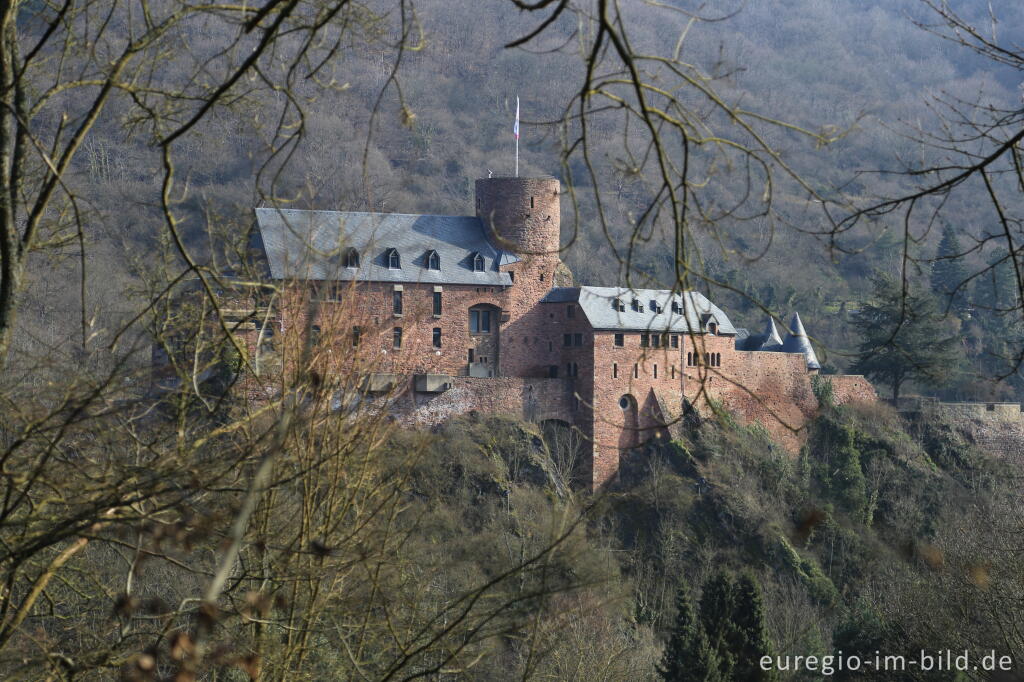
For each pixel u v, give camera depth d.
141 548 10.62
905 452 88.19
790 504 81.06
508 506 66.94
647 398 85.56
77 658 11.45
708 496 79.12
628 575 64.38
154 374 11.78
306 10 11.43
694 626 47.47
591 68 6.82
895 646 42.91
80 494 10.21
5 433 12.13
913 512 81.06
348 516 15.85
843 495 83.25
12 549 10.72
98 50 13.62
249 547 14.60
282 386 12.97
